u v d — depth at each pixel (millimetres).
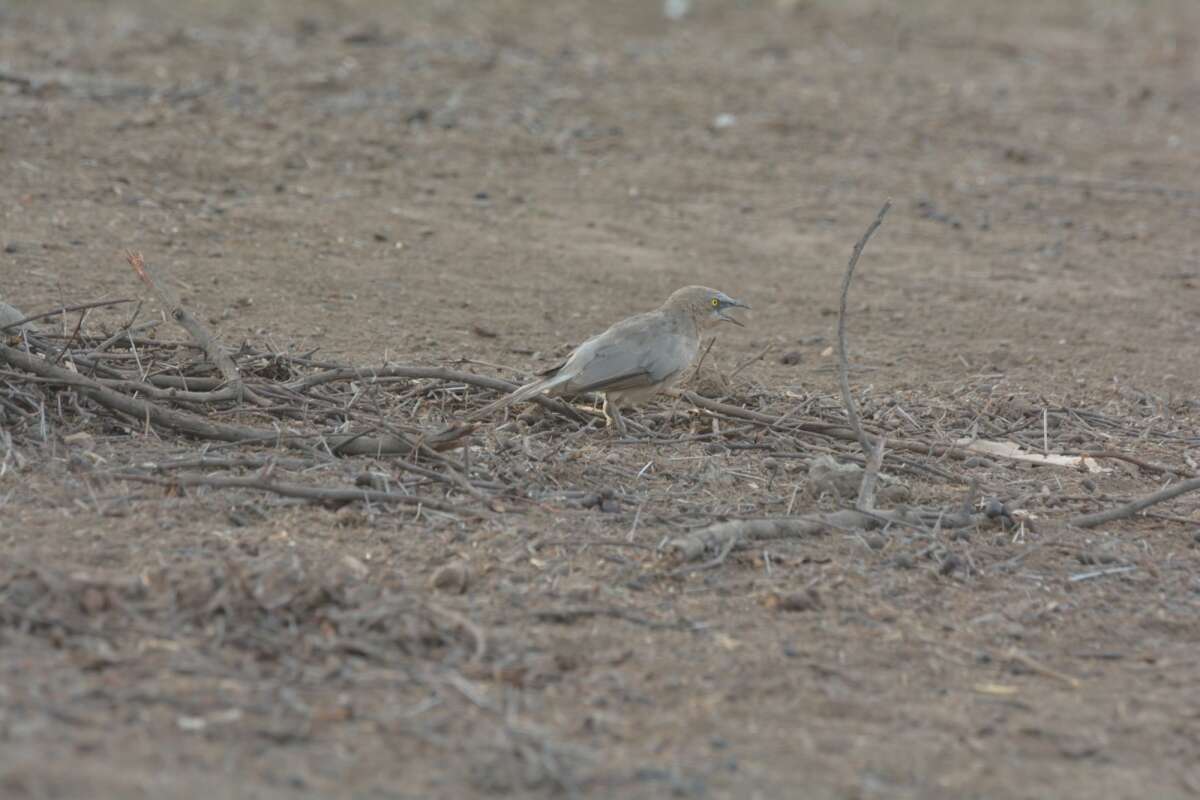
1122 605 10383
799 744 8258
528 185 21344
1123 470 13070
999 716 8773
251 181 19984
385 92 24250
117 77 23312
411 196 20312
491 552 10109
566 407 13094
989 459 13094
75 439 11195
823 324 17328
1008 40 33781
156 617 8789
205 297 15992
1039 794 7973
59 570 9117
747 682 8852
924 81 29031
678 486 11734
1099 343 17281
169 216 18375
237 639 8656
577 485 11461
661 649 9133
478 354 15164
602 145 23312
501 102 24594
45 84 22203
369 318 15984
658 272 18578
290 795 7246
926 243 20703
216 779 7297
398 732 7938
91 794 6988
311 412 12203
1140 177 24250
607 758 7906
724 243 19953
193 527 10016
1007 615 10070
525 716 8234
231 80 23828
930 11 36031
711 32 31922
